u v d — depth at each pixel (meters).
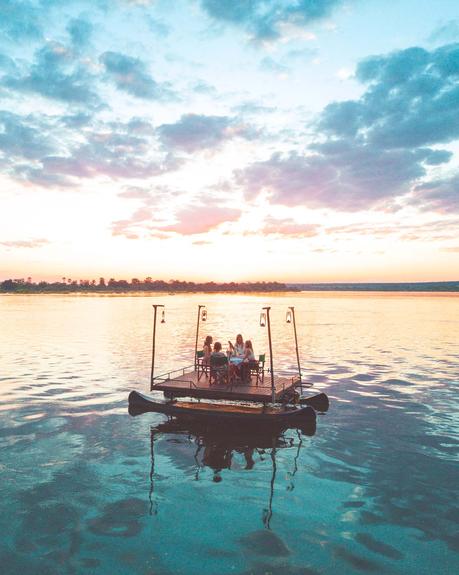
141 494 9.54
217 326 56.47
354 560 7.14
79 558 7.14
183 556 7.23
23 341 38.53
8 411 16.17
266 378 18.88
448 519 8.48
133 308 107.81
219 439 13.60
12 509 8.75
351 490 9.80
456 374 23.92
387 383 21.61
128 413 16.30
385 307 113.69
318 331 49.81
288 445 12.95
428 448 12.55
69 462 11.34
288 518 8.52
